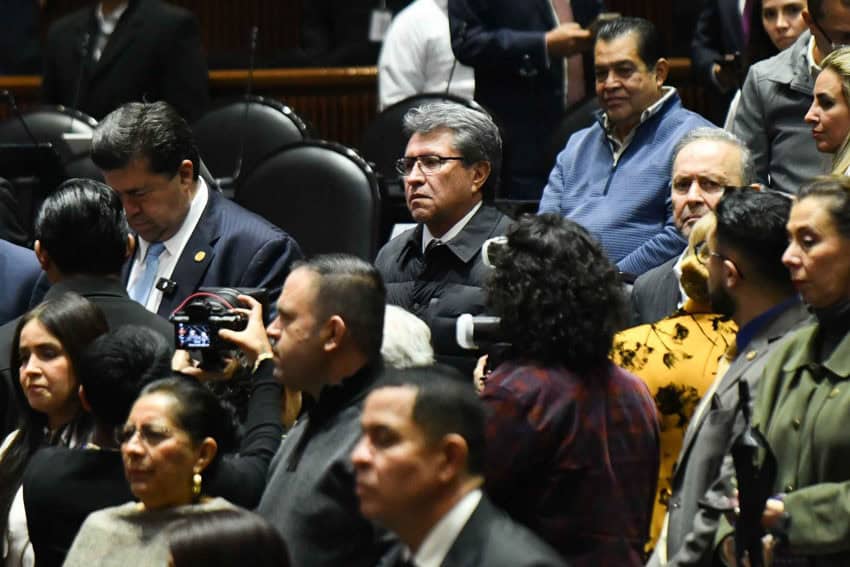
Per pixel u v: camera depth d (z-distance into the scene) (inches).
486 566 291.4
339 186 610.5
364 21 880.3
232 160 693.9
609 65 563.8
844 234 358.6
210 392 377.1
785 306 373.1
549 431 340.8
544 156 674.8
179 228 513.0
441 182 489.7
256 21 1069.8
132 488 367.2
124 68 759.7
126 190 499.5
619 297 354.9
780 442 354.9
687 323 399.9
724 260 374.6
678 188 485.4
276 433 397.7
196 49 765.9
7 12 938.1
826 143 468.4
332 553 349.1
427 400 294.0
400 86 739.4
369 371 364.8
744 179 482.6
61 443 424.8
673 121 563.2
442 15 740.7
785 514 342.0
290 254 516.1
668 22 945.5
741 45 716.0
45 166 658.8
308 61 879.1
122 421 390.3
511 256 355.6
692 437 368.5
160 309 505.4
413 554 295.7
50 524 386.3
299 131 692.7
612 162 568.7
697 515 351.9
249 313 416.2
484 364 396.5
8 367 466.3
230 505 371.9
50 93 784.3
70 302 426.6
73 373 422.9
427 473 293.1
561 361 349.1
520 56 674.8
